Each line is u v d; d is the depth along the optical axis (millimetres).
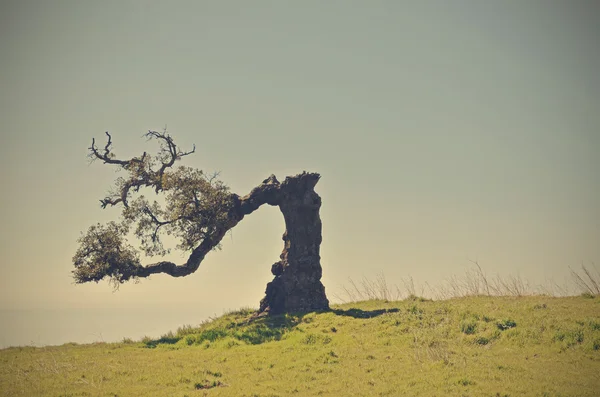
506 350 21359
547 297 29953
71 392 19344
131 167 31953
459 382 18281
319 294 31891
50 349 28547
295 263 31859
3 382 21172
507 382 18047
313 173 32000
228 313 33719
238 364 22547
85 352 26969
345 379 19625
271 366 21953
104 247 30281
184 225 31594
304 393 18484
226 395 18438
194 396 18484
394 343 23516
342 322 27234
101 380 20984
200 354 24953
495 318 24375
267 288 32812
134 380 20875
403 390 18094
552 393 16969
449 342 22859
